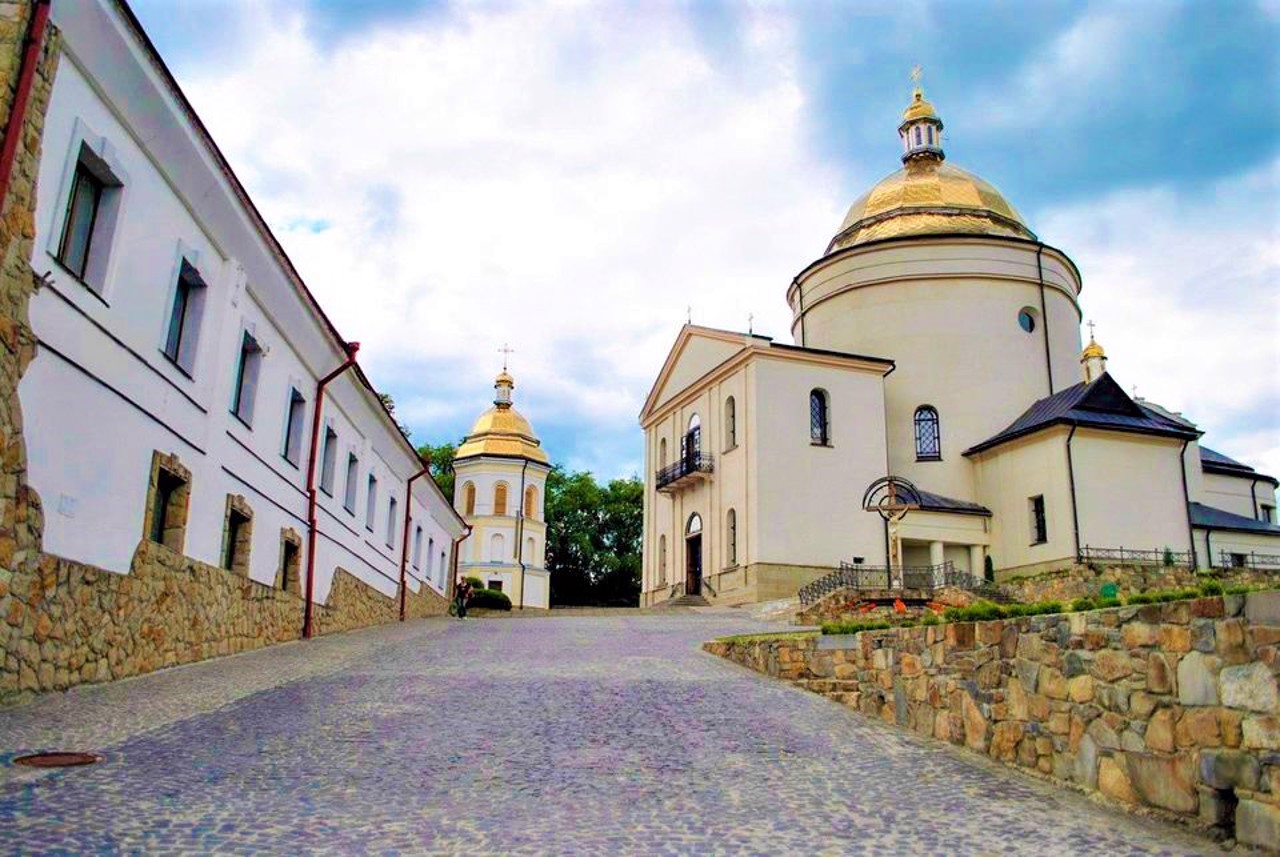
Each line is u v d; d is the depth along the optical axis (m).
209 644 14.22
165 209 12.64
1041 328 42.28
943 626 10.20
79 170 10.98
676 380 43.09
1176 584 34.50
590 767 8.38
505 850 6.08
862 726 10.77
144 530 12.17
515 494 64.69
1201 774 6.69
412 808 6.89
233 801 6.73
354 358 20.72
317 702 10.90
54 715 8.99
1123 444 36.72
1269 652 6.24
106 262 11.18
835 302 43.69
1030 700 8.70
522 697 11.84
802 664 13.46
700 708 11.48
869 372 38.06
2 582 9.08
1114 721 7.59
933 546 37.72
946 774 8.57
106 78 10.69
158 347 12.54
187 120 12.21
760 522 35.00
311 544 19.38
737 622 25.81
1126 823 7.01
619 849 6.20
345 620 22.39
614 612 34.66
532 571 64.12
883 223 44.34
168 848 5.66
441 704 11.15
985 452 39.44
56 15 9.69
